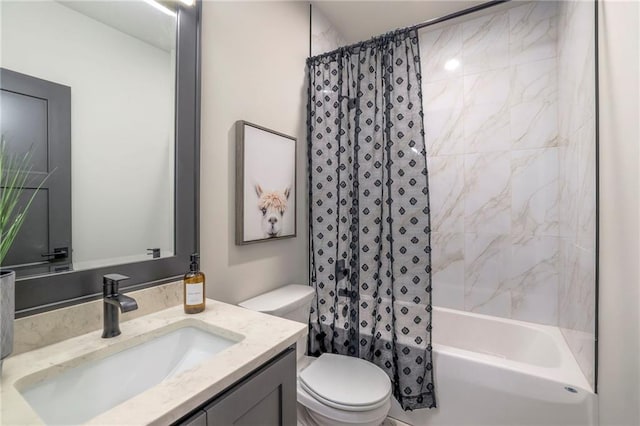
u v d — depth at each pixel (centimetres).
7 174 79
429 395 158
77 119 92
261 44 161
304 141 195
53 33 87
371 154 175
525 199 202
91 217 95
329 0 198
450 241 225
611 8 104
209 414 65
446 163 226
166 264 112
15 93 80
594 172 120
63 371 72
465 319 214
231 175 143
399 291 164
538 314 198
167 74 114
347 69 184
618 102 101
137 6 106
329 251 185
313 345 186
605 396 113
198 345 97
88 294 91
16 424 52
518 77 203
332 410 125
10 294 65
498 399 143
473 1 198
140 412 55
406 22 222
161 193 113
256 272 159
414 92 165
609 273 109
